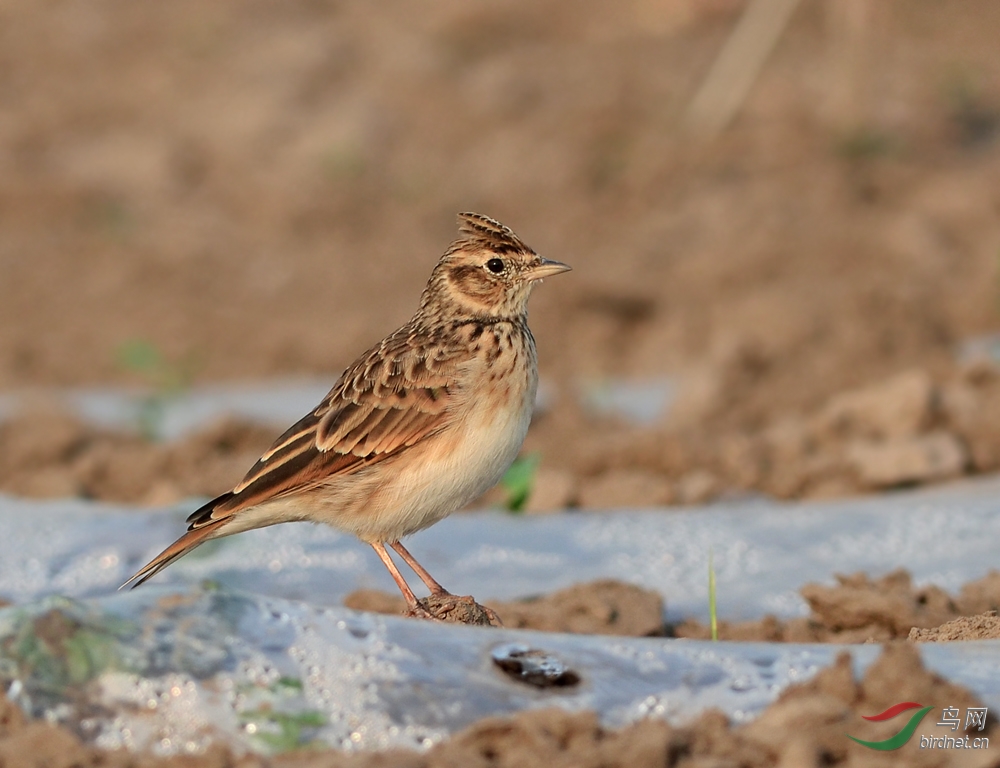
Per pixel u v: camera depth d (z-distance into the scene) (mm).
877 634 8531
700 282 22469
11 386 20672
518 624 8820
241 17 38188
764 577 10367
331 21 37812
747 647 6699
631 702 6137
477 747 5703
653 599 9086
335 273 25406
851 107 27703
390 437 8961
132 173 30938
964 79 29938
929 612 8578
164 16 39312
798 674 6328
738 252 23156
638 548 11328
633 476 13633
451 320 9406
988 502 12078
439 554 11234
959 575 10008
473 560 11086
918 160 27078
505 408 9141
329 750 5762
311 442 9008
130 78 35656
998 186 25406
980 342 18969
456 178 29062
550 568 10836
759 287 21922
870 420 14828
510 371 9172
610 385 19125
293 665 6121
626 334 21266
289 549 11242
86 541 11734
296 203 28578
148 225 28516
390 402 8992
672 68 32281
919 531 11367
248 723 5836
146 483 15008
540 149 29406
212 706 5883
